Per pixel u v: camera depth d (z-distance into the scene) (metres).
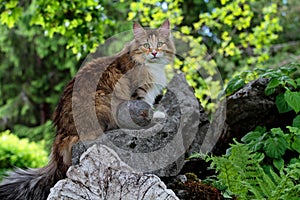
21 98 15.51
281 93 4.86
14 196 4.50
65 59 14.54
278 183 3.61
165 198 3.22
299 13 13.37
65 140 4.50
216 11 9.80
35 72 15.55
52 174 4.49
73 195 3.29
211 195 3.97
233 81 5.21
